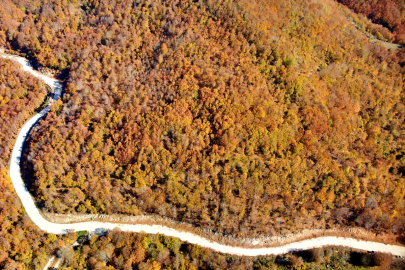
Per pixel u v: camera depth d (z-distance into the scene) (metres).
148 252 91.38
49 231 97.19
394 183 102.75
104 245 91.50
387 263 93.00
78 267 89.38
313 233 99.81
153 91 113.50
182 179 97.81
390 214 98.19
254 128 100.31
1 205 95.56
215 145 98.75
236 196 97.44
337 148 105.62
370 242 99.25
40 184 97.56
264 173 97.56
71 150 102.94
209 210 98.38
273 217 98.62
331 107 110.62
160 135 102.69
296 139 102.88
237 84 108.38
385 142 112.19
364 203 97.94
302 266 92.50
